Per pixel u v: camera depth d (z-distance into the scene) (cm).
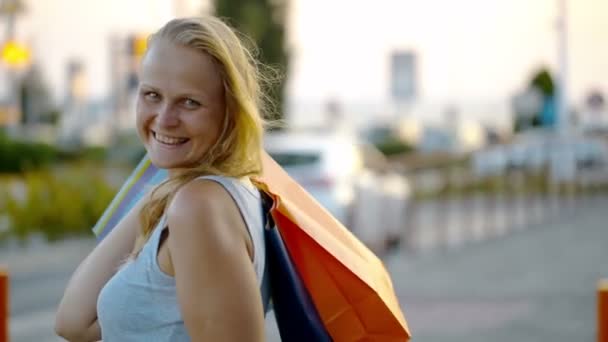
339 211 1238
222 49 231
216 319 215
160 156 234
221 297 215
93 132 3838
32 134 3959
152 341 223
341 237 260
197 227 217
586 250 1450
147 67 233
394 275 1241
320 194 1231
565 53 3139
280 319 250
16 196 1678
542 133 3581
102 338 233
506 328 867
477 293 1080
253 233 230
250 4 3297
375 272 256
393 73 4838
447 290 1107
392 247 1523
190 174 233
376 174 1477
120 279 227
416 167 3122
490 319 916
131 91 2122
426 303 1017
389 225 1477
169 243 220
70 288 258
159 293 222
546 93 4822
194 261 216
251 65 248
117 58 2884
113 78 2891
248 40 272
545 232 1723
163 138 233
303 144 1289
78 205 1563
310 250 245
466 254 1441
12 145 2972
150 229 231
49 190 1573
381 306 247
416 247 1537
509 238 1641
